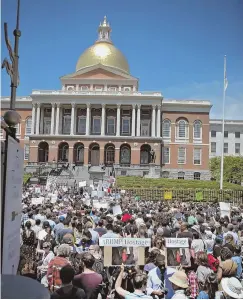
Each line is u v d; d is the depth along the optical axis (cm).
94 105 8894
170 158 9125
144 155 8962
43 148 8931
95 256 1092
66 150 8844
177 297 812
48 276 938
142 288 893
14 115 787
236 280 838
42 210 2050
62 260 957
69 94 8719
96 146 8894
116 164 8462
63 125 9088
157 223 1852
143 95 8675
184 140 9188
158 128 8694
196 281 943
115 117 9088
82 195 4394
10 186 734
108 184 5591
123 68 10075
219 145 12781
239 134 12862
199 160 9131
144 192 4847
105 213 2219
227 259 1026
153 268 970
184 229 1451
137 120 8738
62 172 7956
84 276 880
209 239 1435
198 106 9244
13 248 774
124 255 951
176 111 9262
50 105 9006
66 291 726
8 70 796
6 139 714
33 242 1266
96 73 9531
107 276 1045
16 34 854
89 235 1284
